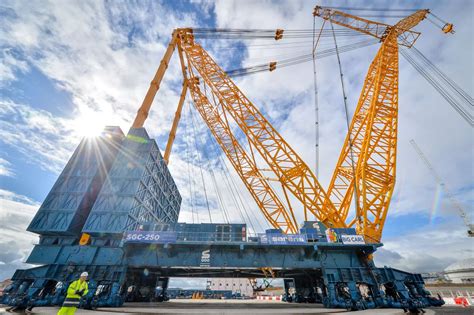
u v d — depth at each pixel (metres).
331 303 19.92
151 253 23.44
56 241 26.80
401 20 41.56
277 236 23.31
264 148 35.50
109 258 23.45
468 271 58.31
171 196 48.88
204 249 23.66
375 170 33.09
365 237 27.47
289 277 31.77
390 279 21.42
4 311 15.63
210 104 43.03
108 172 34.16
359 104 40.03
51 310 16.67
